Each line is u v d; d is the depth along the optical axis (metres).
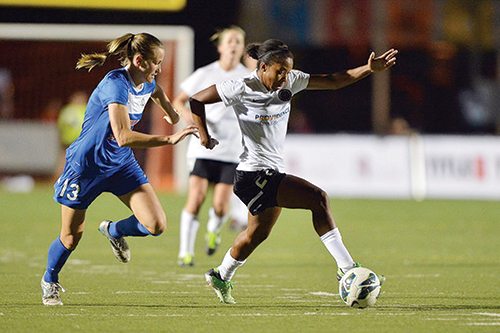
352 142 74.69
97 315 19.73
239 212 48.78
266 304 21.88
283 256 36.41
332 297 23.38
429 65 102.12
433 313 20.22
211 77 33.91
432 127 102.25
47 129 79.31
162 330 17.72
